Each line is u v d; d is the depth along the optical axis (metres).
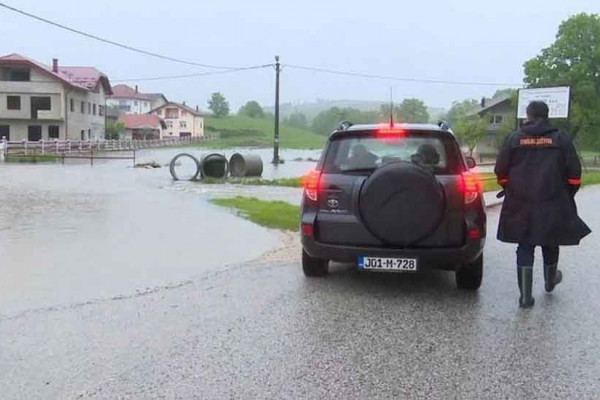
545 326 5.05
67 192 17.06
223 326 5.00
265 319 5.20
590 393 3.75
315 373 4.04
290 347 4.52
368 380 3.93
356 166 6.04
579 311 5.50
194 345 4.55
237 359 4.27
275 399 3.65
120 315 5.30
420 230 5.61
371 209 5.65
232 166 25.72
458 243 5.78
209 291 6.14
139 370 4.07
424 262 5.75
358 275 6.84
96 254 8.05
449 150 5.96
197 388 3.80
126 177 24.14
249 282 6.52
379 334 4.82
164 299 5.83
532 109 5.52
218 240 9.22
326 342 4.63
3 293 6.02
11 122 58.09
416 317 5.28
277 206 13.48
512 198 5.53
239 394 3.71
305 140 111.56
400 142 6.05
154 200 15.08
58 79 57.19
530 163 5.45
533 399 3.66
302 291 6.14
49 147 44.69
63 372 4.03
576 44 53.28
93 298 5.86
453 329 4.96
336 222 5.97
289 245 8.80
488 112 68.12
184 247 8.61
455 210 5.75
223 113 145.25
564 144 5.39
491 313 5.42
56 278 6.68
